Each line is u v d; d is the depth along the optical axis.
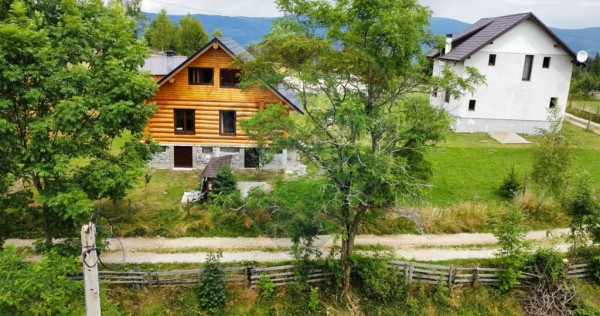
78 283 13.77
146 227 19.61
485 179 27.16
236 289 16.81
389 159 14.41
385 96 16.45
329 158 15.98
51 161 15.09
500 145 33.62
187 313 16.00
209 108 26.38
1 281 12.67
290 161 28.95
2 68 13.45
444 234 21.00
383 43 15.23
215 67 25.53
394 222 21.22
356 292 17.45
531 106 35.91
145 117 16.86
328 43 14.82
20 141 14.84
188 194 23.36
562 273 17.91
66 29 14.91
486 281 18.06
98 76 15.48
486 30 36.25
